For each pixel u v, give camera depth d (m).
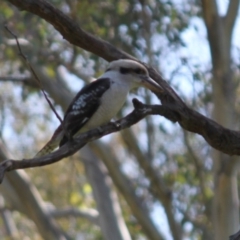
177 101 7.90
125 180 14.99
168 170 16.19
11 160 6.57
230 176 12.93
